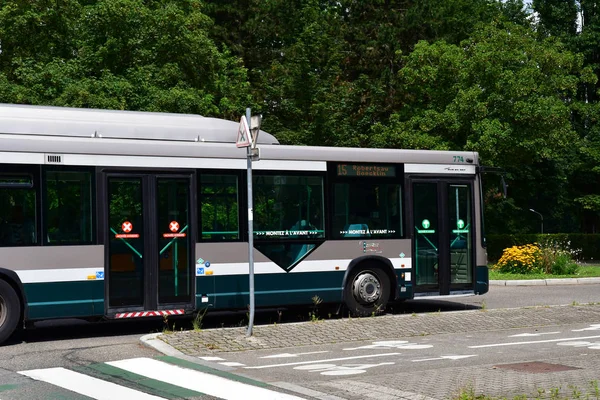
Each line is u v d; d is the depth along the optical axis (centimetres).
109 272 1353
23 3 2806
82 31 2805
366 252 1600
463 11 4503
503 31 3253
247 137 1248
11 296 1272
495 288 2294
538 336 1311
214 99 3117
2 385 905
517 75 3203
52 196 1318
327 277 1557
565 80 3325
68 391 866
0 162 1282
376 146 3503
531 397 807
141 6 2823
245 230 1478
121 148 1380
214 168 1458
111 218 1362
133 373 969
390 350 1163
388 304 1873
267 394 839
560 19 4688
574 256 3969
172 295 1406
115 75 2722
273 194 1513
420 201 1673
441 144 3231
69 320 1612
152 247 1393
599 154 4269
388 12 4516
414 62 3341
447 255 1694
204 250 1438
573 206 4906
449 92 3281
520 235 3819
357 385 878
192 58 2889
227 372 972
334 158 1580
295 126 3662
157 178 1406
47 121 1380
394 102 4159
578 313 1575
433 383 887
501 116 3238
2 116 1362
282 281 1509
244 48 4544
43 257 1302
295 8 4603
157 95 2619
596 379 906
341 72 4025
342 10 4753
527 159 3347
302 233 1536
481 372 957
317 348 1185
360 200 1603
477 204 1738
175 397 831
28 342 1296
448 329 1375
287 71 3828
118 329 1465
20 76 2606
